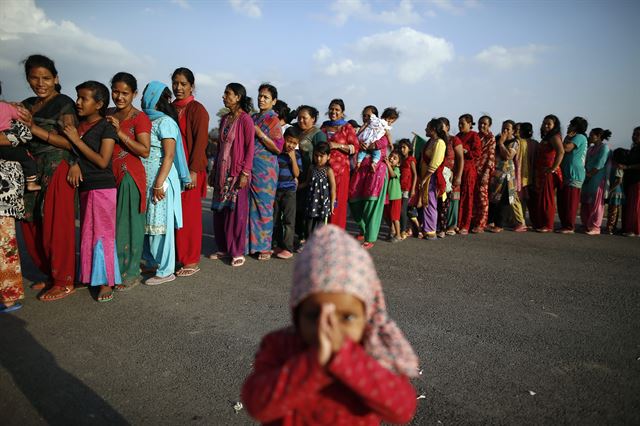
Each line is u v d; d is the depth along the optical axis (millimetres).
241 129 5098
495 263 5738
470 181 7602
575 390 2836
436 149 6867
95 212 3934
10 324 3576
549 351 3355
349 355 1036
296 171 5699
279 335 1292
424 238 7230
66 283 4102
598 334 3678
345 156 6020
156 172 4383
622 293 4684
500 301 4375
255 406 1135
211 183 5527
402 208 7043
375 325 1243
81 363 3035
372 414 1236
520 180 7996
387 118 6914
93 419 2471
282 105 6598
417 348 3352
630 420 2543
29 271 4910
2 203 3674
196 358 3137
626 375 3035
